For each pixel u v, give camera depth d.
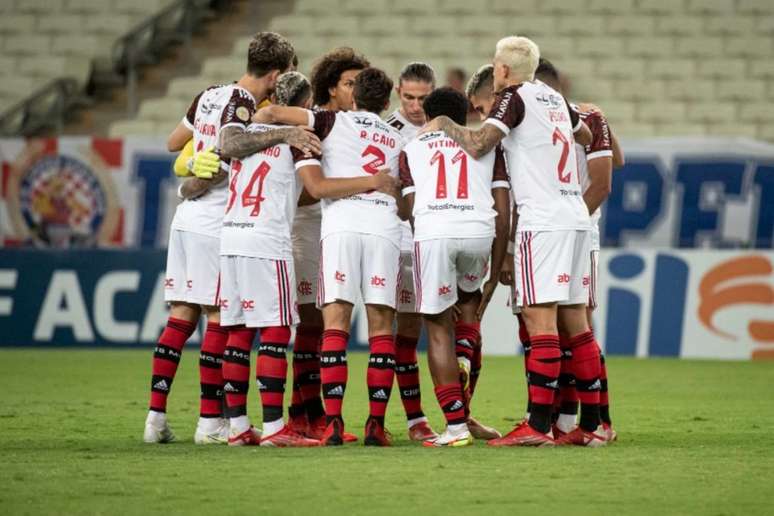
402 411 32.38
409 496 18.48
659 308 51.41
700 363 49.06
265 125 24.77
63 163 55.38
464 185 24.38
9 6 72.31
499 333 52.56
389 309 24.70
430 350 24.59
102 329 53.78
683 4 69.19
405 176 24.81
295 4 72.38
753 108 65.00
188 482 19.70
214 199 25.94
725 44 67.88
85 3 72.31
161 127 66.31
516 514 17.27
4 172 55.53
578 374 24.66
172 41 71.94
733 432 27.97
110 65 70.81
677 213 53.03
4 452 23.58
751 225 52.66
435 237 24.17
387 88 25.25
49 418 30.45
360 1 71.00
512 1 70.06
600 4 69.50
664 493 18.86
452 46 68.31
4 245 55.50
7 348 54.06
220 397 25.72
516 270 24.33
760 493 18.89
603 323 51.75
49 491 18.97
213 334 25.67
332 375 24.52
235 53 69.44
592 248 26.17
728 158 52.75
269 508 17.61
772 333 50.72
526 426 24.42
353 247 24.44
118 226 55.31
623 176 53.31
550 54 67.81
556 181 24.09
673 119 64.88
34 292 54.16
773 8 68.75
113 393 36.84
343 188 24.38
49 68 70.19
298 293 26.55
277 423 24.56
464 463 21.61
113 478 20.11
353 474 20.41
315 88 26.81
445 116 24.86
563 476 20.31
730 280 51.03
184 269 26.00
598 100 65.81
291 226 25.05
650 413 32.31
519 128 24.17
